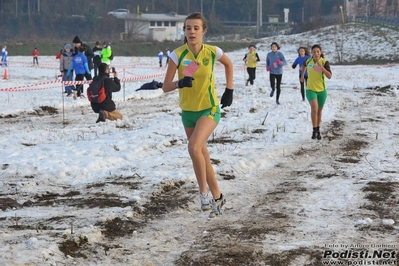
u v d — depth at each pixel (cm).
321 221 1202
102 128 2386
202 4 19088
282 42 11981
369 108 3169
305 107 3089
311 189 1462
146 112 2998
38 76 6047
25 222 1191
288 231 1139
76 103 3297
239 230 1150
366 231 1134
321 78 2189
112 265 983
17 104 3206
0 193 1423
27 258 964
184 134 2189
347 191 1420
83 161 1695
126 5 18988
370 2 16012
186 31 1150
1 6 16200
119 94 3759
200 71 1152
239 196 1416
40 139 2150
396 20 13138
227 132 2278
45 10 16788
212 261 990
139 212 1261
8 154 1833
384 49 10450
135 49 12888
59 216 1222
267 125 2455
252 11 19512
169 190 1447
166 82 1162
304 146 2039
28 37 14412
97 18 16525
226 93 1186
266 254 1016
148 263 991
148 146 1936
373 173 1600
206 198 1176
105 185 1477
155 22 16738
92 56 4006
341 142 2122
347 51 10719
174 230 1161
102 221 1173
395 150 1958
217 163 1706
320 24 13550
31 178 1547
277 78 3297
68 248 1034
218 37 15425
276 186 1508
